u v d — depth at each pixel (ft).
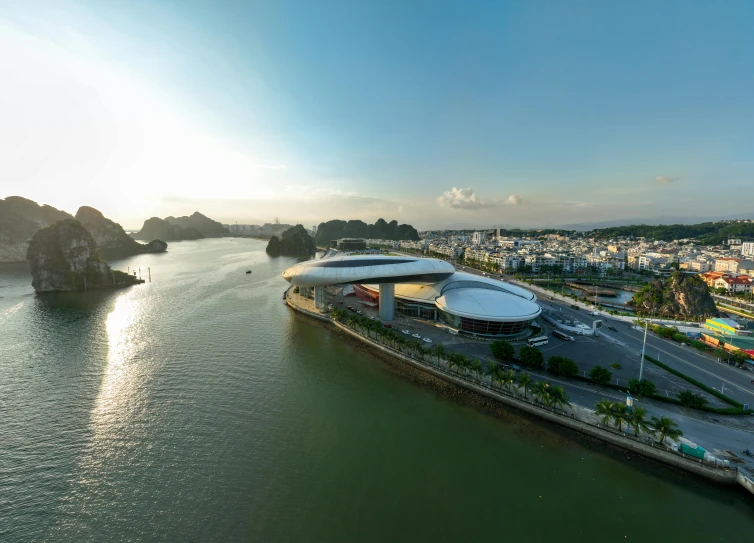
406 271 444.14
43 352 355.56
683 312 525.34
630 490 180.65
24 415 241.96
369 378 302.86
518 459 202.90
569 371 276.82
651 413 233.55
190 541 149.69
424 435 224.74
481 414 248.73
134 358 340.39
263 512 164.66
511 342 369.71
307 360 339.57
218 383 290.35
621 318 482.69
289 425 233.14
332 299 574.97
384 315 455.22
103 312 519.60
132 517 161.38
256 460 199.52
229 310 529.04
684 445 193.06
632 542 151.64
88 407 252.21
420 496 175.63
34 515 162.20
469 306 399.24
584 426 223.30
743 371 303.07
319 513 164.45
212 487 179.52
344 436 222.48
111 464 195.11
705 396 255.91
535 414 245.24
